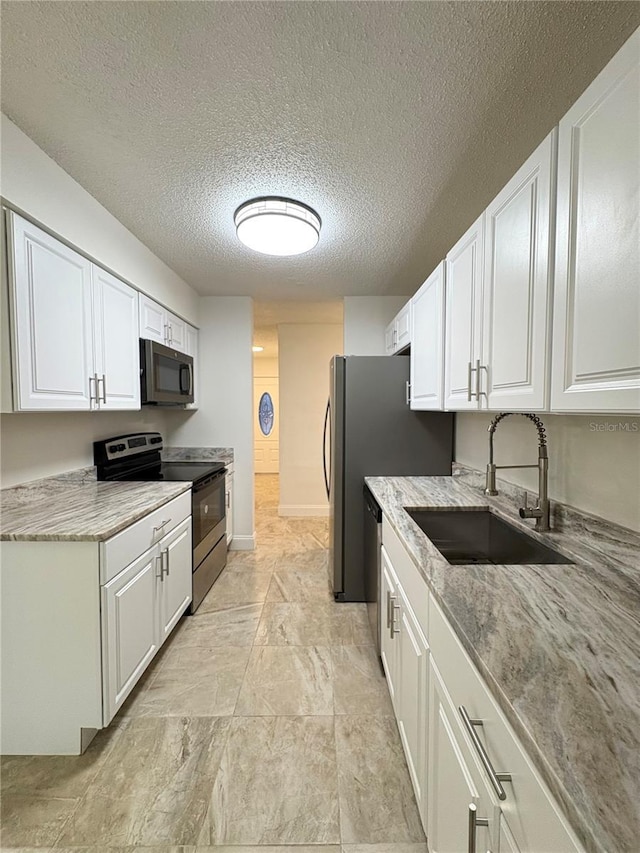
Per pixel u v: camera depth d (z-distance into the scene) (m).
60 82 1.22
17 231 1.46
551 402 0.96
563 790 0.48
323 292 3.50
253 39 1.07
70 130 1.44
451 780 0.89
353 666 2.02
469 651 0.78
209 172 1.69
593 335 0.81
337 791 1.35
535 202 1.02
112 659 1.54
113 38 1.07
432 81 1.20
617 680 0.67
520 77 1.18
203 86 1.23
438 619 1.01
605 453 1.22
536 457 1.63
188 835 1.21
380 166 1.64
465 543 1.83
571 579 1.07
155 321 2.67
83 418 2.37
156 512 1.94
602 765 0.51
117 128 1.42
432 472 2.73
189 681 1.91
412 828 1.23
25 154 1.47
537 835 0.54
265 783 1.38
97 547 1.47
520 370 1.10
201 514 2.68
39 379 1.58
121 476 2.63
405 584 1.40
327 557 3.57
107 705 1.51
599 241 0.79
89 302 1.91
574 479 1.37
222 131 1.44
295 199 1.90
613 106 0.75
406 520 1.61
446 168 1.66
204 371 3.67
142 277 2.43
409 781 1.39
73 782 1.38
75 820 1.25
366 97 1.27
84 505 1.88
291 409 4.95
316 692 1.83
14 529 1.51
